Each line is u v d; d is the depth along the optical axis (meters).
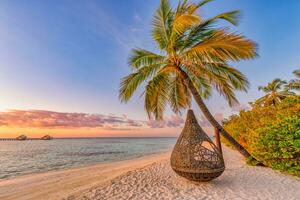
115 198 5.50
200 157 6.04
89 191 6.24
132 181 7.23
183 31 7.45
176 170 6.31
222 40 7.07
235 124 18.02
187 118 6.88
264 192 5.53
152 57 8.57
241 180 6.78
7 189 9.32
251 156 9.31
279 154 7.84
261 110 12.85
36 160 23.94
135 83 8.92
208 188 5.98
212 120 8.83
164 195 5.54
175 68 8.44
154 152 33.16
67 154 31.31
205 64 8.52
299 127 7.22
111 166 15.30
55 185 9.37
